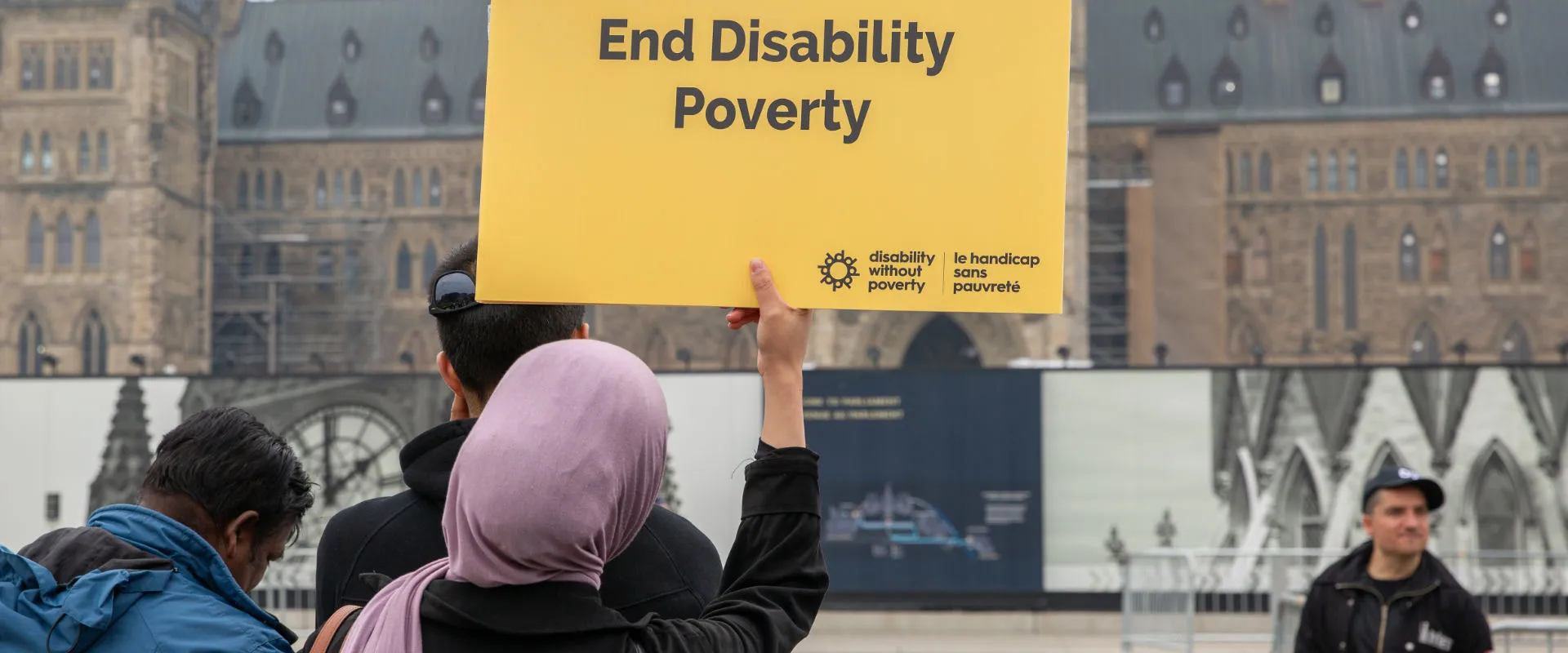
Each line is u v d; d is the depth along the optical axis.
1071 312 58.75
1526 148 64.75
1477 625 5.60
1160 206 64.56
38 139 61.56
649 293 2.04
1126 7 67.19
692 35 2.08
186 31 63.88
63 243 61.34
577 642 1.75
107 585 2.34
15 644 2.26
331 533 2.67
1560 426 22.89
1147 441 22.83
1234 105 65.75
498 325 2.53
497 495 1.68
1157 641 16.08
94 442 24.23
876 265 2.05
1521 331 63.84
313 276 66.44
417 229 67.25
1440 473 22.97
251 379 24.33
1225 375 22.98
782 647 1.88
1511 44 65.69
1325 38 66.69
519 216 2.05
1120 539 22.62
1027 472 22.78
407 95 68.31
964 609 22.53
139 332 60.81
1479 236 64.38
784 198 2.06
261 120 67.69
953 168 2.07
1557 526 22.77
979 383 22.89
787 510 1.96
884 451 22.83
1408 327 64.31
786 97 2.07
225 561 2.62
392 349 66.25
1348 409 22.97
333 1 69.38
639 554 2.49
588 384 1.73
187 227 63.91
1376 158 65.44
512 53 2.07
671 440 22.14
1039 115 2.08
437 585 1.81
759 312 2.07
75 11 61.78
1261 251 65.31
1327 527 22.77
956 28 2.09
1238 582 21.30
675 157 2.06
